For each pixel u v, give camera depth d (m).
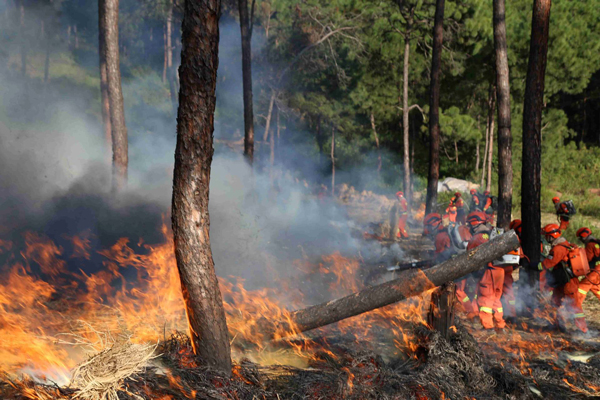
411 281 4.73
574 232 13.82
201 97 3.68
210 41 3.67
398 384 4.04
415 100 29.80
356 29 26.25
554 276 6.62
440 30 15.30
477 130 27.91
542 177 28.03
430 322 4.78
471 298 7.59
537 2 7.35
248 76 14.02
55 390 3.07
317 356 4.86
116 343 2.99
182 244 3.77
